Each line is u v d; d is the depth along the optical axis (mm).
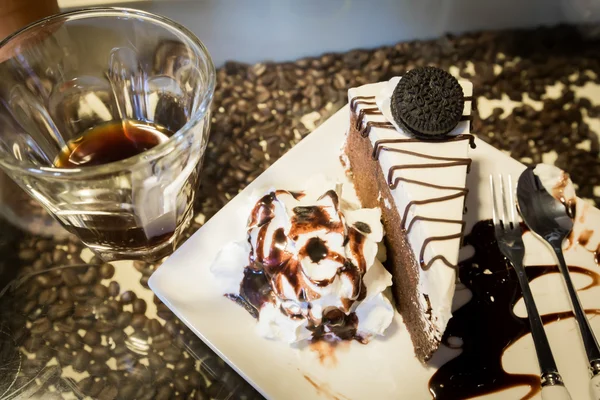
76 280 501
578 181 564
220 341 449
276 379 439
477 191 525
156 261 513
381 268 466
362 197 533
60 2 584
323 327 455
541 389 436
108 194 435
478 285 490
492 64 642
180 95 502
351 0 607
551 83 632
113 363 469
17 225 526
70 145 498
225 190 546
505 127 596
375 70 624
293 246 450
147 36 488
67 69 500
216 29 608
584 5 647
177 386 458
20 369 466
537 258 498
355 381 444
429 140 476
